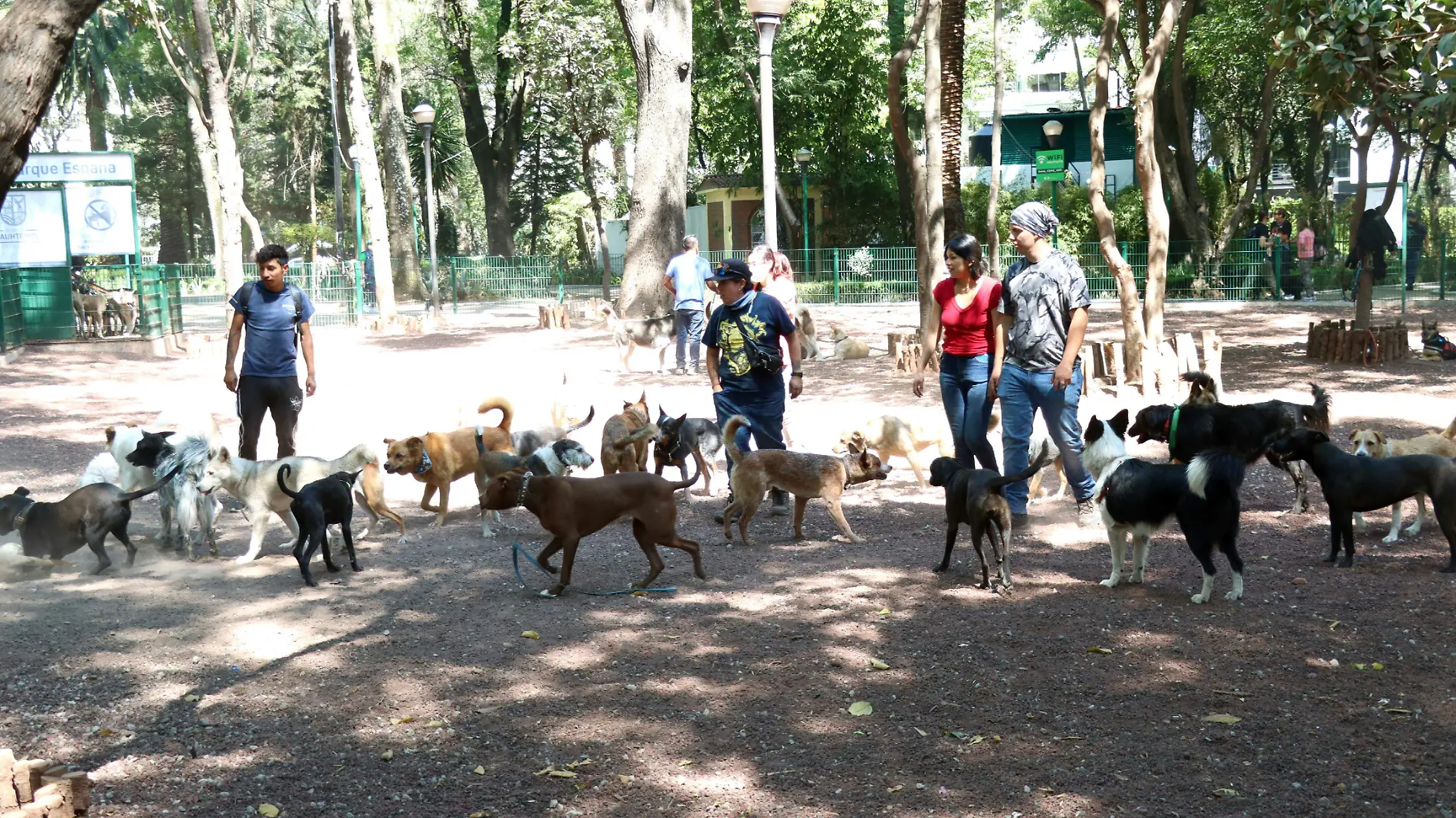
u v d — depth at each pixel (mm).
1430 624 5805
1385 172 40906
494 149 47375
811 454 7934
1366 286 17000
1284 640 5656
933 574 7059
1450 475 6652
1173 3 13992
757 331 8281
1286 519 8281
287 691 5227
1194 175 32562
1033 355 7801
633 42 25547
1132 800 4031
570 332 26969
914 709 4910
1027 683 5176
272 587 7016
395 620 6309
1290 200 39031
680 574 7223
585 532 6734
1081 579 6871
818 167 39344
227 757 4500
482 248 71875
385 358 22188
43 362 20797
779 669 5430
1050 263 7723
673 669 5469
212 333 27797
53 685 5309
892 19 37094
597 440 12258
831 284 33031
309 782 4281
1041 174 33062
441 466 8609
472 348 23688
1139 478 6375
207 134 42219
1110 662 5418
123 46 51062
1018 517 8266
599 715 4906
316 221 58562
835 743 4586
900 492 9688
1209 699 4945
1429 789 4055
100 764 4441
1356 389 14164
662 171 25859
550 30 35062
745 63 37625
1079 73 48469
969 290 8086
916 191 17016
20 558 7250
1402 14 12781
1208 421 7996
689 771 4348
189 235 62562
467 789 4219
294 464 7754
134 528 8695
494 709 4988
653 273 26000
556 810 4047
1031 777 4230
